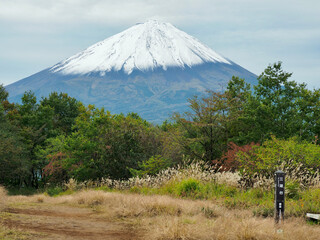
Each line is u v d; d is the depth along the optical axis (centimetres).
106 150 2455
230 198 1220
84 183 2309
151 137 2727
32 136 4503
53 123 5131
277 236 665
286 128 2725
